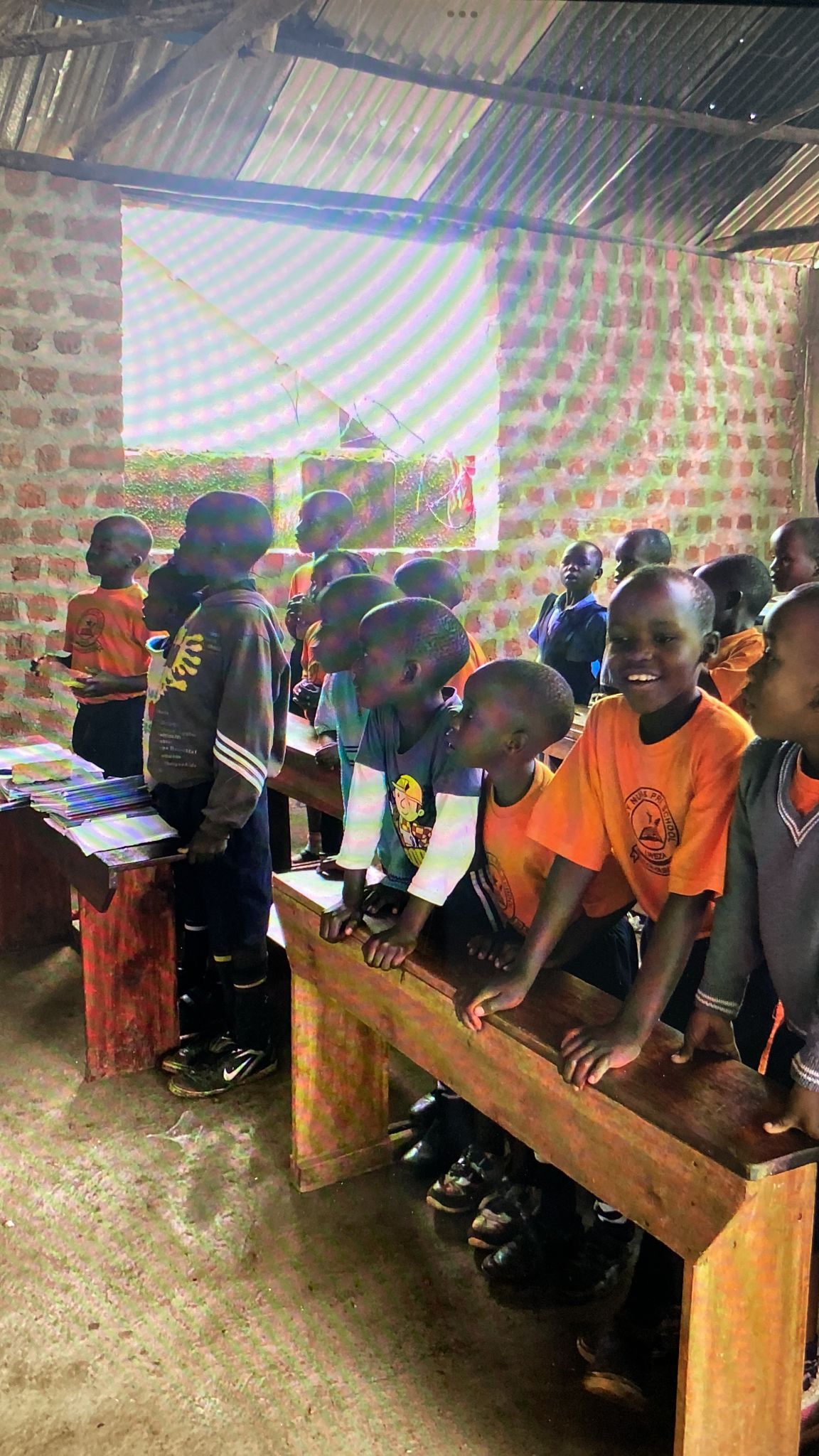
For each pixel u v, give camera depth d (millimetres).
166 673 2938
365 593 2332
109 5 3939
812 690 1361
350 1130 2459
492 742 1823
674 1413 1800
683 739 1645
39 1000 3412
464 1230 2295
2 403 4699
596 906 1963
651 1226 1523
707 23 4504
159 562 5605
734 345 6645
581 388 6191
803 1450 1726
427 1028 1948
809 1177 1439
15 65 4168
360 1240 2262
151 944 2920
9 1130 2680
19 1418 1812
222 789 2684
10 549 4789
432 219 5504
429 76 4531
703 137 5316
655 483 6535
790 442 6965
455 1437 1764
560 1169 1712
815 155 5641
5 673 4832
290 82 4539
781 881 1499
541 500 6195
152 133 4738
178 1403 1842
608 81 4816
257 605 2801
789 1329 1497
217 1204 2377
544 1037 1667
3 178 4559
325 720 3492
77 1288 2127
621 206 5848
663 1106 1490
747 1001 1979
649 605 1552
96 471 4918
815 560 2727
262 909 2859
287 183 5203
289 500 6570
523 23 4391
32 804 3201
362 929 2096
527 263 5887
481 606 6133
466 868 1939
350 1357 1941
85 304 4797
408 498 6566
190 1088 2812
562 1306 2074
